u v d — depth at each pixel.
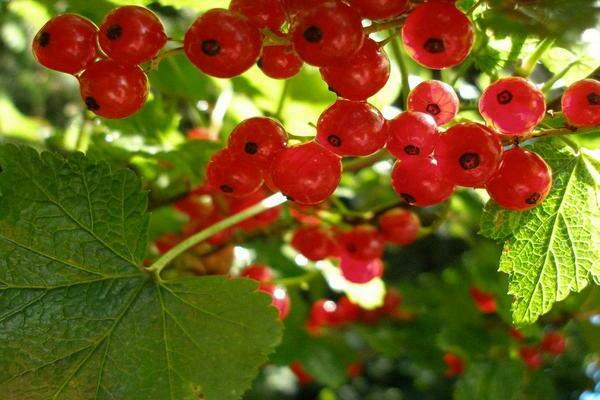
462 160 0.14
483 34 0.16
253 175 0.16
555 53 0.17
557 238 0.16
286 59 0.15
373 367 0.48
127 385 0.15
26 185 0.15
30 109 0.46
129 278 0.16
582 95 0.14
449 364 0.27
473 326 0.24
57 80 0.47
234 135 0.15
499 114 0.14
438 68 0.14
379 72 0.14
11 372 0.15
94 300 0.15
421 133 0.14
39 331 0.15
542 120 0.15
